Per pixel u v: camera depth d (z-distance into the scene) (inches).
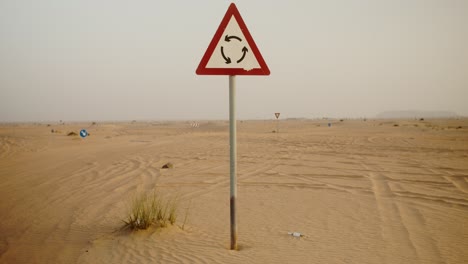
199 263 195.0
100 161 680.4
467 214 303.7
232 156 209.5
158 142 1156.5
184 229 259.8
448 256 209.6
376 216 300.2
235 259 201.0
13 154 847.7
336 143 1004.6
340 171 531.8
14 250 229.9
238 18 188.5
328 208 328.8
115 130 2397.9
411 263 199.0
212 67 187.3
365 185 432.8
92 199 373.4
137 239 234.8
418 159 645.3
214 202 356.8
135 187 436.5
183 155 756.0
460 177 470.0
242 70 189.8
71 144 1135.0
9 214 322.0
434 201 350.6
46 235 258.5
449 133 1470.2
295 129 2151.8
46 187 444.8
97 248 224.2
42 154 835.4
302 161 642.8
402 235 249.3
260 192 403.9
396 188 412.5
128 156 753.0
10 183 478.9
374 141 1055.0
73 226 277.6
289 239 240.4
